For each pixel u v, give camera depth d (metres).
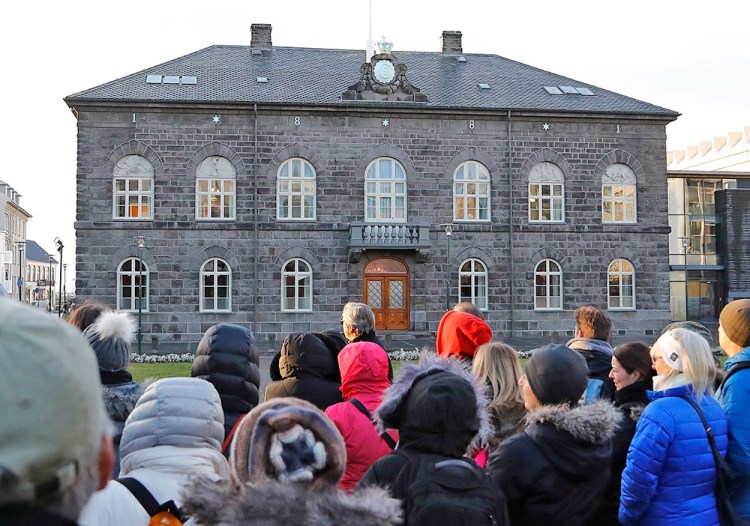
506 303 36.75
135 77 36.91
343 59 42.31
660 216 37.91
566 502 4.47
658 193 37.88
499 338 36.22
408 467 3.82
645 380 6.34
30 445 1.60
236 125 35.38
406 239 35.69
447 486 3.61
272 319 35.25
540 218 37.34
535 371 4.93
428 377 4.12
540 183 37.34
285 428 3.21
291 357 6.70
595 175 37.56
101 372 5.61
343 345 7.14
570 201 37.34
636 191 37.81
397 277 36.50
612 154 37.69
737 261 44.47
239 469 3.12
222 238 35.12
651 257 37.78
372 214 36.31
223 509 2.86
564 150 37.44
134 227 34.53
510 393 5.97
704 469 5.16
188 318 34.75
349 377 5.90
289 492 2.71
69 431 1.66
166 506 3.63
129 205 34.78
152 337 31.39
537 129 37.25
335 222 35.84
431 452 3.92
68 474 1.68
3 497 1.58
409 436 3.98
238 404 6.03
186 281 34.81
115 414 5.39
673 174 44.28
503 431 5.91
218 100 34.84
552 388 4.84
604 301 37.34
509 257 36.88
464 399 3.95
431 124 36.62
